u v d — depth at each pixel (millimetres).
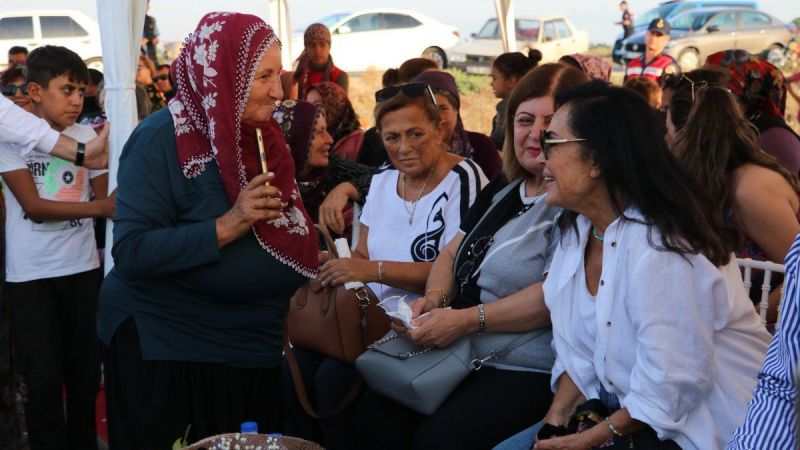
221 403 2742
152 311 2637
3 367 3363
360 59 20000
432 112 3275
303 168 4043
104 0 3701
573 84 2854
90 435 3938
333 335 3184
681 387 2113
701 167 3287
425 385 2717
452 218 3273
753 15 19234
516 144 2902
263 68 2535
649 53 9445
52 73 3621
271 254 2639
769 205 3189
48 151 3475
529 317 2752
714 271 2145
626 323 2230
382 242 3410
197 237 2475
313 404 3449
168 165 2543
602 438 2223
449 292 3041
